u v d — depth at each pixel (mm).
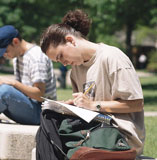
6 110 5363
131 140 3793
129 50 25906
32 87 5305
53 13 26109
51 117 3752
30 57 5383
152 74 42406
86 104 3793
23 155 4852
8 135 4836
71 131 3721
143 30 49562
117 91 3758
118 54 3842
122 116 3875
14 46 5363
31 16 25578
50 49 3883
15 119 5453
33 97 5312
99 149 3391
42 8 25922
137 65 58531
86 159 3361
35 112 5398
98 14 17188
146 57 56938
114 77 3762
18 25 24453
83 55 3885
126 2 18000
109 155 3383
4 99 5195
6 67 41469
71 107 3686
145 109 12523
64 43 3848
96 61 3879
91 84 3910
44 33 3938
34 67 5340
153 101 15500
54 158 3596
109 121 3744
